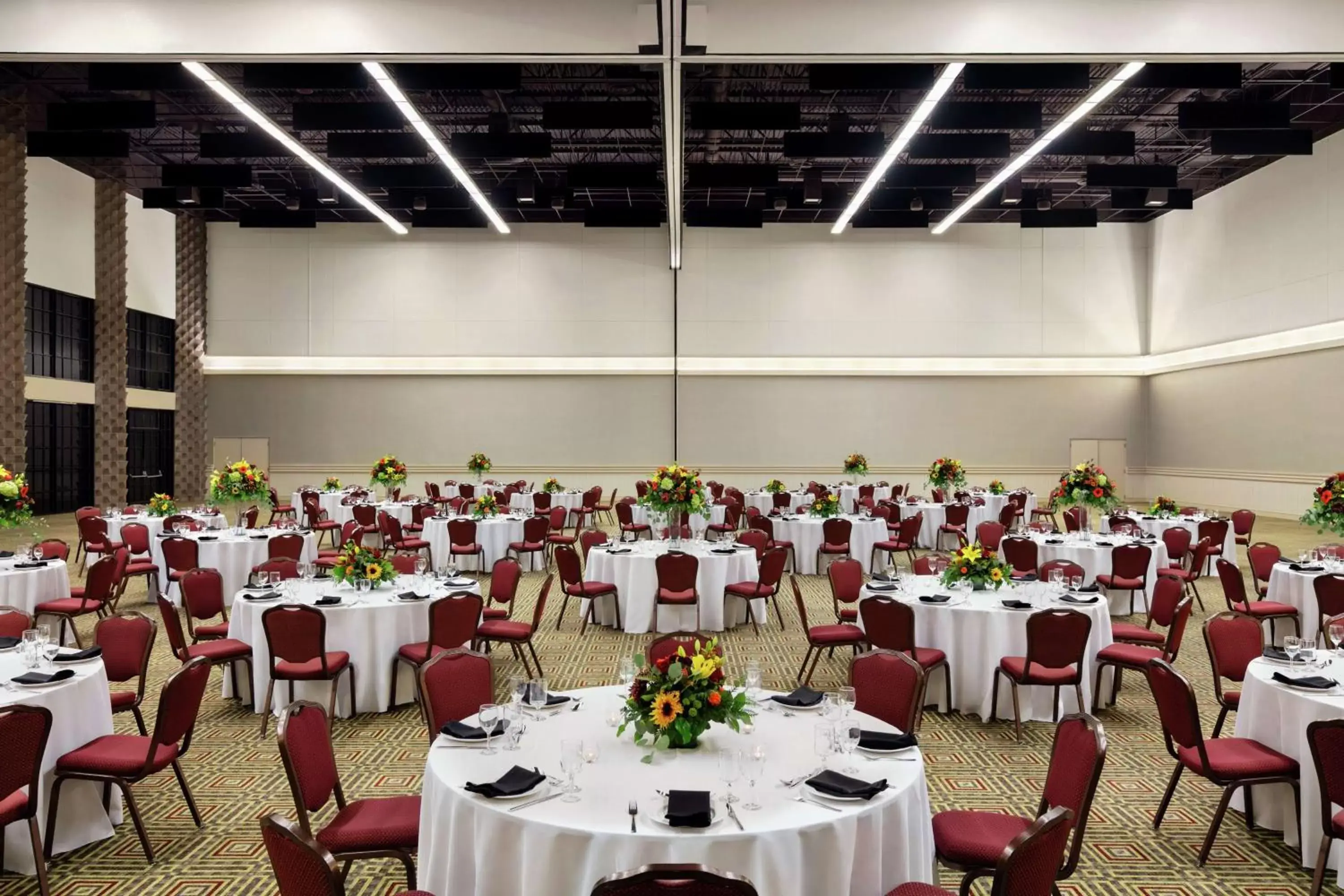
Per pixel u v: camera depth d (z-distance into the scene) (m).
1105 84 9.99
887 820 2.81
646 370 20.05
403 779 4.96
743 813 2.70
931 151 12.64
